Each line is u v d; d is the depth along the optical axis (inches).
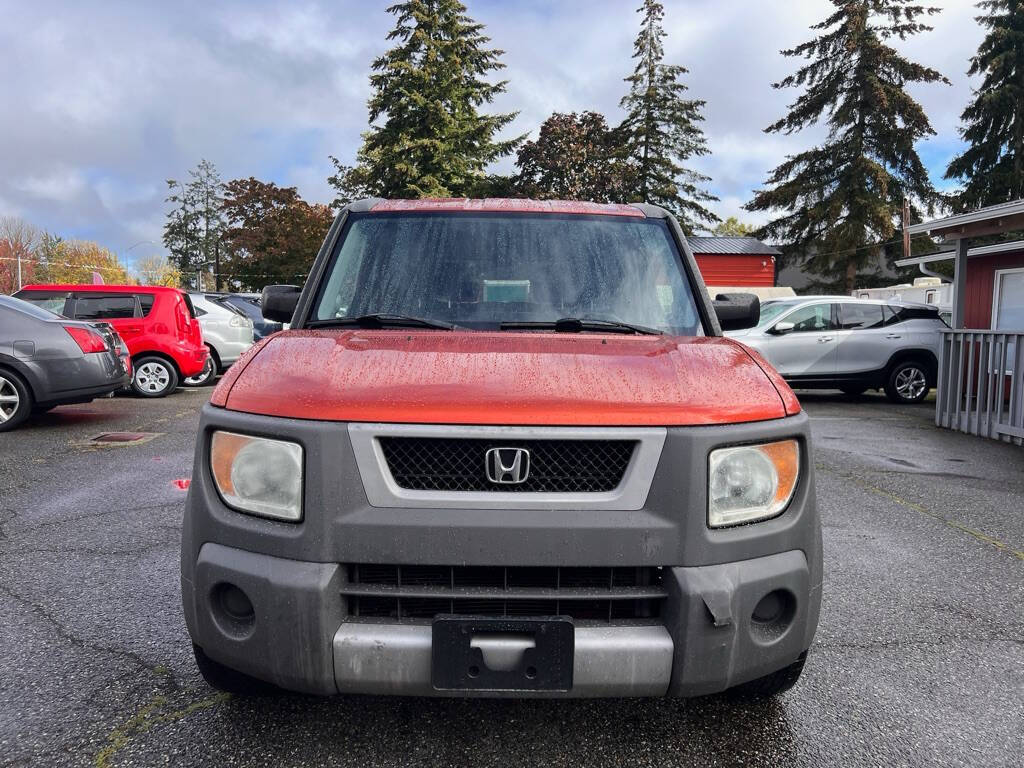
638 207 136.5
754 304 128.5
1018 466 287.0
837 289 1594.5
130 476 245.9
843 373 497.0
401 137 1331.2
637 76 1749.5
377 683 78.2
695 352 95.8
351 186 1577.3
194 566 84.7
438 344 95.6
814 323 498.9
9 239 1962.4
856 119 1475.1
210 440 85.5
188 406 420.8
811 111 1512.1
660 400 81.7
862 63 1462.8
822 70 1520.7
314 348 93.8
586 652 77.2
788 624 84.0
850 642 129.0
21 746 93.7
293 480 79.6
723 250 1643.7
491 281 119.3
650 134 1737.2
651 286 120.4
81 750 93.0
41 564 161.2
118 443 305.0
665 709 105.3
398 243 125.1
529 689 77.1
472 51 1432.1
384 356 89.7
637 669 77.9
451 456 79.7
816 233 1547.7
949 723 103.3
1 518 196.5
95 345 332.2
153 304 460.1
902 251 1606.8
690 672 78.3
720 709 105.6
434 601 80.7
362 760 91.8
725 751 95.5
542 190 1398.9
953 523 205.9
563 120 1416.1
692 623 77.8
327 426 78.6
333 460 78.1
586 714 103.7
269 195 2118.6
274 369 88.8
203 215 2930.6
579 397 80.9
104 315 454.6
